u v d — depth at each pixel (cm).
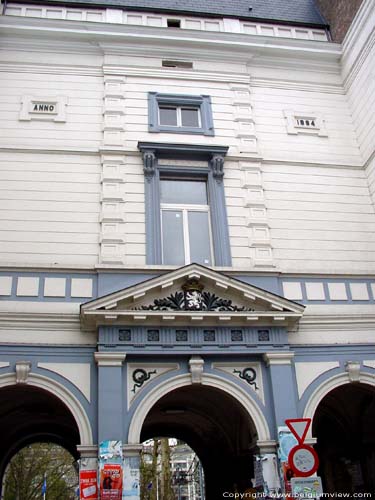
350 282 1344
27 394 1348
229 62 1619
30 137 1401
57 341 1150
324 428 1677
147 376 1145
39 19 1520
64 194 1333
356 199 1479
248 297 1205
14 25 1514
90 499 1023
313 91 1642
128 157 1406
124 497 1027
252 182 1430
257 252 1339
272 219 1406
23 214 1292
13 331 1147
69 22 1534
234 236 1355
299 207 1437
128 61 1552
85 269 1229
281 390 1161
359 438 1523
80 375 1128
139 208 1338
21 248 1253
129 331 1157
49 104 1459
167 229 1368
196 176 1433
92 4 1648
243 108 1549
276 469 1102
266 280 1295
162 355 1152
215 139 1486
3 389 1151
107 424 1070
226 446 1653
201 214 1402
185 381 1152
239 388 1166
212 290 1220
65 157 1383
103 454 1041
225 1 1820
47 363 1129
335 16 1772
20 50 1515
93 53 1555
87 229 1298
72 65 1522
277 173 1476
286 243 1381
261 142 1520
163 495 3162
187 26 1689
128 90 1512
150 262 1271
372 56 1500
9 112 1427
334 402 1525
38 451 3322
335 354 1248
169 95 1523
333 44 1681
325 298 1309
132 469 1053
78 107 1467
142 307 1175
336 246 1401
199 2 1781
